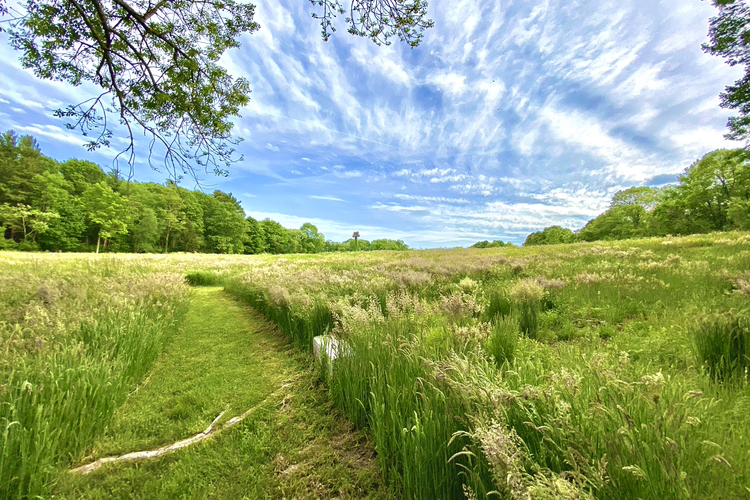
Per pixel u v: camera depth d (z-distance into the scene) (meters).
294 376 3.57
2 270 7.39
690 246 11.60
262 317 6.62
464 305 3.77
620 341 3.26
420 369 2.23
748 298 3.85
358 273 8.84
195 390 3.26
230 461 2.17
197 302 8.64
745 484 1.12
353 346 3.01
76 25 4.96
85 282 6.29
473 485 1.36
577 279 6.32
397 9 4.62
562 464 1.25
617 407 1.28
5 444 1.67
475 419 1.35
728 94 12.14
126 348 3.38
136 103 5.65
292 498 1.84
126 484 1.95
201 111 5.87
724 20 10.60
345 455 2.21
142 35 5.27
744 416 1.62
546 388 1.55
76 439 2.15
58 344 2.84
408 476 1.69
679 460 1.10
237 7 5.52
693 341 2.81
